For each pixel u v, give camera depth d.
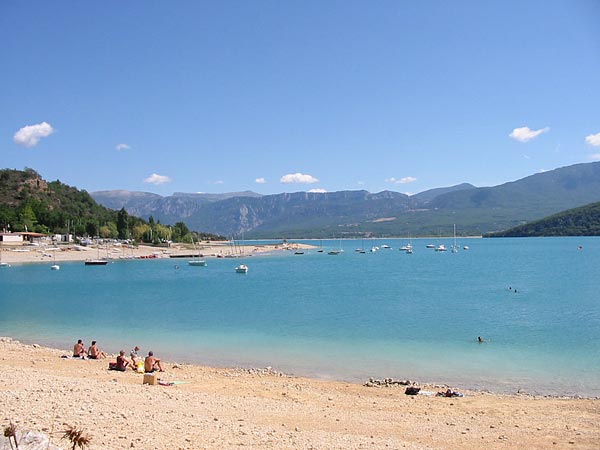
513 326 50.41
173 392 24.38
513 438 20.00
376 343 42.53
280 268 160.25
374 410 24.09
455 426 21.56
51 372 28.83
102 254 197.25
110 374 29.36
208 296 82.38
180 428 17.64
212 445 15.91
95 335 46.88
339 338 44.84
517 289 86.88
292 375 32.66
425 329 49.12
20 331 49.00
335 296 80.06
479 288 89.44
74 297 81.38
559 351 39.06
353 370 33.94
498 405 25.38
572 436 20.28
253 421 20.22
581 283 96.19
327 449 16.55
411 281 106.25
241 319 56.50
